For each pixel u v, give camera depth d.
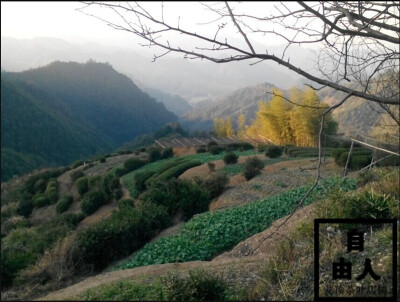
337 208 5.82
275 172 20.00
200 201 13.58
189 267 6.10
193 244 8.70
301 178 17.42
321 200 7.35
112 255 9.64
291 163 22.09
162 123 171.88
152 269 6.16
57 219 23.02
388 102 2.56
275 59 2.63
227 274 5.20
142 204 12.98
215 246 8.62
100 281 5.68
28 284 7.84
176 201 13.30
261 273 4.90
